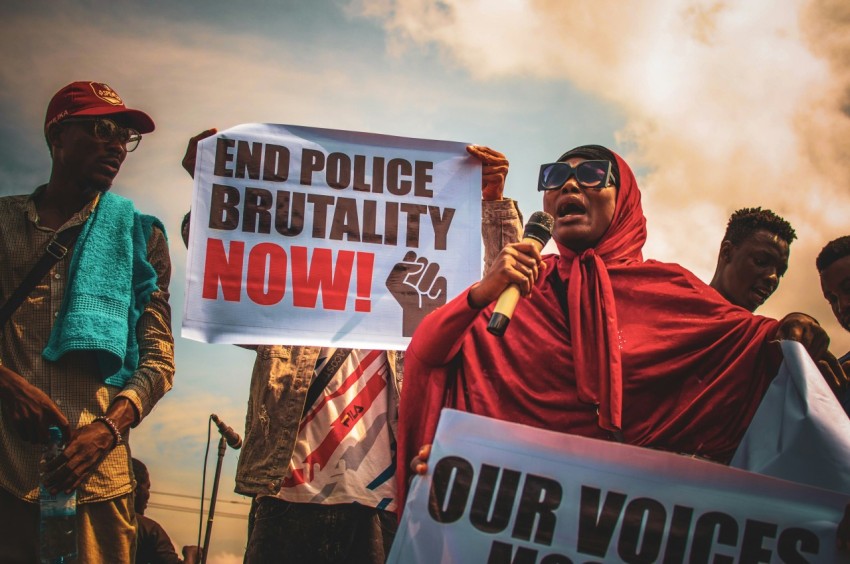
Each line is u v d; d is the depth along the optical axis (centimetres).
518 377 390
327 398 427
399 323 436
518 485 329
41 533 369
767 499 329
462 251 446
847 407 416
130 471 399
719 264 518
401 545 325
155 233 428
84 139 409
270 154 446
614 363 383
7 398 368
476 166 455
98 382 395
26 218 407
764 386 385
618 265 409
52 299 397
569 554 324
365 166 450
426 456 339
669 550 326
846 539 325
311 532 408
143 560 561
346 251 441
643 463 331
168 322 423
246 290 432
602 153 425
